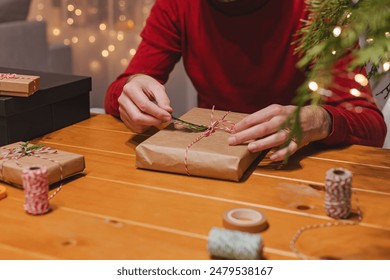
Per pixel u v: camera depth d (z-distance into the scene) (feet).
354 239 2.89
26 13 10.20
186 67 5.77
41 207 3.11
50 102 4.58
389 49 2.62
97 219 3.08
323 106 4.31
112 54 13.06
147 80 4.53
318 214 3.15
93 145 4.33
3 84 4.27
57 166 3.49
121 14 12.87
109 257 2.70
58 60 11.19
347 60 3.03
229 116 4.40
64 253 2.73
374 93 6.24
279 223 3.04
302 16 5.16
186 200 3.33
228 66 5.44
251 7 5.14
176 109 12.25
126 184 3.56
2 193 3.34
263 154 4.09
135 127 4.43
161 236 2.90
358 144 4.39
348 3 3.12
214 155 3.59
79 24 13.15
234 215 3.07
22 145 3.84
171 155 3.68
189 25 5.50
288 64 5.31
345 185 3.06
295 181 3.62
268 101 5.53
